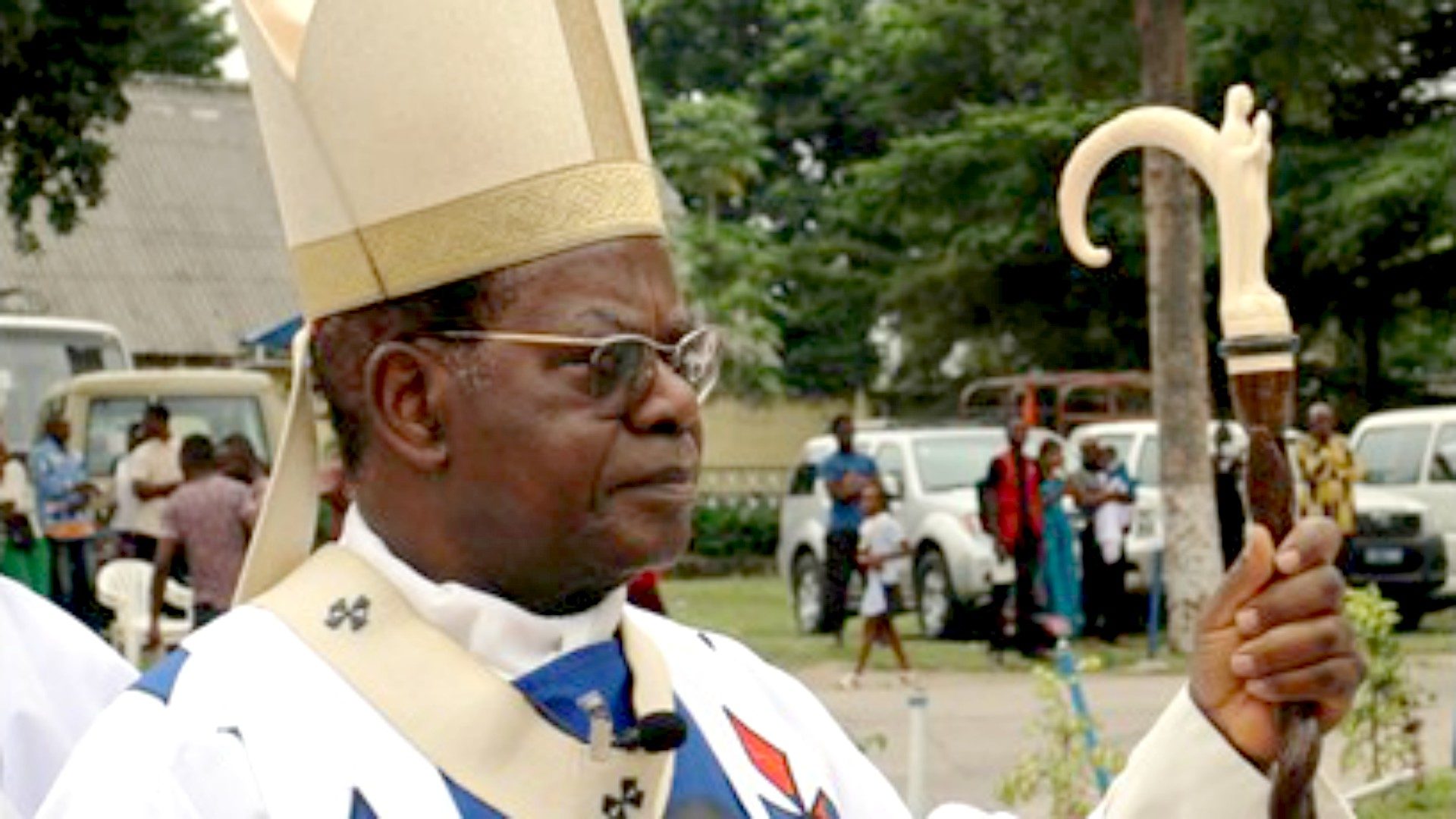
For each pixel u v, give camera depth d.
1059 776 10.56
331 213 2.55
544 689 2.52
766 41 53.31
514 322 2.48
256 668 2.49
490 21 2.47
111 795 2.37
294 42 2.59
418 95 2.48
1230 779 2.57
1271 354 2.58
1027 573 21.69
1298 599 2.51
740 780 2.65
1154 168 21.81
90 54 26.38
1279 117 37.66
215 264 44.72
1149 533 24.16
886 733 16.83
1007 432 21.91
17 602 4.09
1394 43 27.47
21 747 3.99
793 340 48.16
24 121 26.50
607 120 2.51
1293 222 37.69
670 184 44.34
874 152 52.91
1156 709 17.73
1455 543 24.92
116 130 46.47
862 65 44.81
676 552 2.55
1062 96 35.72
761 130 45.47
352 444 2.60
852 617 27.20
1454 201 35.94
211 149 46.97
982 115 39.53
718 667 2.81
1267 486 2.56
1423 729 15.77
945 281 42.41
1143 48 21.27
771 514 38.16
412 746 2.45
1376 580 24.73
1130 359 42.44
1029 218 39.84
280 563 2.69
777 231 53.22
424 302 2.51
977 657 22.48
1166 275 21.94
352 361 2.57
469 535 2.53
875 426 30.70
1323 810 2.64
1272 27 26.28
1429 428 25.55
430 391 2.52
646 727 2.49
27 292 42.69
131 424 22.97
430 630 2.52
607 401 2.48
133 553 20.81
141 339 43.00
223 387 23.34
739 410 47.12
